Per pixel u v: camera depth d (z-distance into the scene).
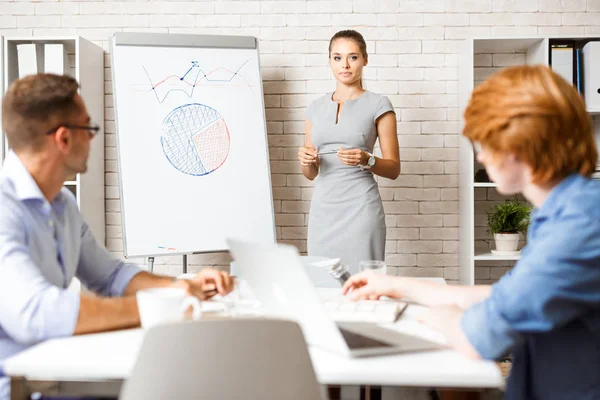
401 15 3.87
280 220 3.96
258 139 3.67
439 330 1.24
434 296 1.60
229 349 1.00
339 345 1.18
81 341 1.28
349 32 3.39
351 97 3.42
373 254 3.32
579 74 3.52
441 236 3.91
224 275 1.69
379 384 1.09
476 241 3.91
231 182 3.59
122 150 3.46
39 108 1.52
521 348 1.30
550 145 1.17
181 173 3.53
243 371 1.00
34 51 3.64
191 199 3.52
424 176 3.90
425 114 3.89
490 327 1.16
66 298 1.35
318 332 1.23
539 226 1.24
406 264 3.93
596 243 1.13
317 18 3.89
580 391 1.21
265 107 3.93
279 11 3.90
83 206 3.64
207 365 1.00
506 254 3.58
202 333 0.99
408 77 3.88
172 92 3.56
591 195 1.17
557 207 1.19
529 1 3.82
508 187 1.25
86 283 1.86
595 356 1.20
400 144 3.90
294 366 1.02
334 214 3.33
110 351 1.20
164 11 3.92
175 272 3.99
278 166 3.95
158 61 3.56
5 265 1.37
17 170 1.54
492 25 3.85
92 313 1.34
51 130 1.53
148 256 3.43
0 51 3.58
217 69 3.64
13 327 1.36
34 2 3.92
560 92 1.17
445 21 3.85
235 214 3.57
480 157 1.26
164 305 1.33
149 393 1.00
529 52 3.79
